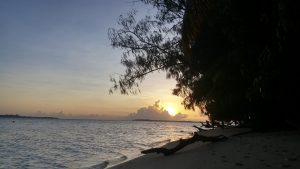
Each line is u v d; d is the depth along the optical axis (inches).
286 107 650.2
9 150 1651.1
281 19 275.9
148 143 1919.3
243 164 405.7
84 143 2068.2
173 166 485.4
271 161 403.5
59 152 1534.2
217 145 622.2
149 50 1058.7
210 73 655.8
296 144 522.0
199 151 586.9
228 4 383.2
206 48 584.4
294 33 297.1
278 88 402.3
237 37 409.4
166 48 1048.2
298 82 386.9
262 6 358.9
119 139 2445.9
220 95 770.8
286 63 354.6
